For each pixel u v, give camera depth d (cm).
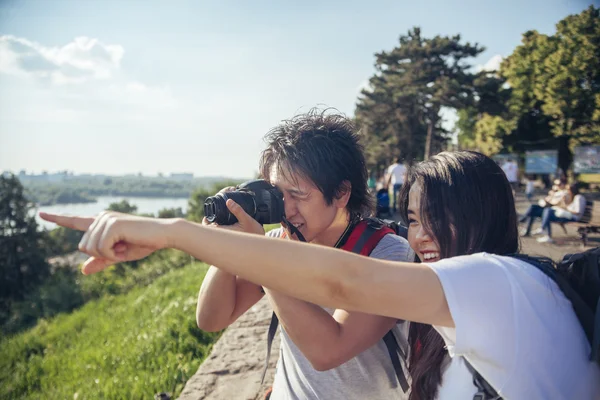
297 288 83
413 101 3794
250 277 82
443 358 109
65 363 696
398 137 4209
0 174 4459
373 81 4406
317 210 145
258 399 324
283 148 143
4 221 4303
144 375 431
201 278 969
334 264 83
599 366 99
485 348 89
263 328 462
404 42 4109
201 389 341
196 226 82
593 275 103
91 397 428
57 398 497
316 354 122
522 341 89
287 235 156
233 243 81
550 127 3350
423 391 112
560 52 2875
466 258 95
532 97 3219
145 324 698
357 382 141
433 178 115
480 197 111
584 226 830
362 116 4350
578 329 98
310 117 154
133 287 1880
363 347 127
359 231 149
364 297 84
